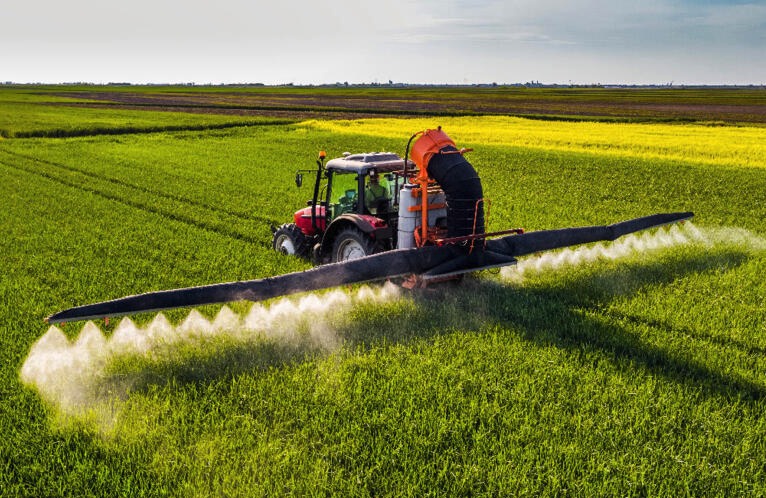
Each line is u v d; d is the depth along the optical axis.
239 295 7.54
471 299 9.38
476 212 9.06
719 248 12.99
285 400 6.33
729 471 5.27
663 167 26.83
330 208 11.46
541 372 6.93
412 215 9.63
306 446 5.56
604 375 6.85
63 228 14.76
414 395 6.40
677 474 5.17
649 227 11.73
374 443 5.58
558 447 5.45
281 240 12.70
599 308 9.38
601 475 5.14
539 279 10.73
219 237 13.95
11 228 14.68
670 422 5.92
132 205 18.55
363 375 6.80
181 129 47.59
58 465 5.31
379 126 48.47
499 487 4.98
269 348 7.68
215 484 4.99
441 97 120.44
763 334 8.24
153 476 5.16
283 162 28.64
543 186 21.83
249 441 5.61
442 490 4.99
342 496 4.91
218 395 6.50
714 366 7.27
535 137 39.50
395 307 8.98
